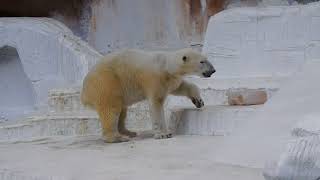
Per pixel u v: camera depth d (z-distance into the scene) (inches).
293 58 617.9
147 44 788.6
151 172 301.0
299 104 335.0
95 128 516.7
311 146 215.9
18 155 389.7
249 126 350.3
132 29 796.6
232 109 454.6
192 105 563.5
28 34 745.6
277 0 727.7
